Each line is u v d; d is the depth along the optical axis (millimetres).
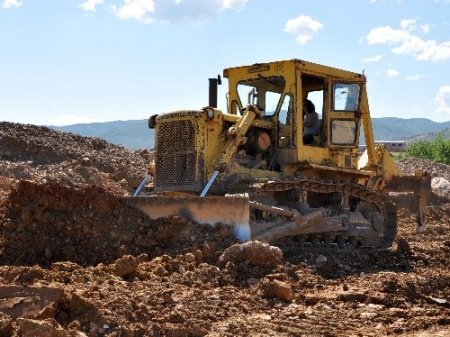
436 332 7480
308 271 9914
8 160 21859
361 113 13008
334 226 12141
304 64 12055
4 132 23266
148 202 10391
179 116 11438
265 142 11961
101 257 9695
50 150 22859
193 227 10117
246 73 12656
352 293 8828
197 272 8750
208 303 7641
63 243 9836
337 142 12719
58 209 10133
